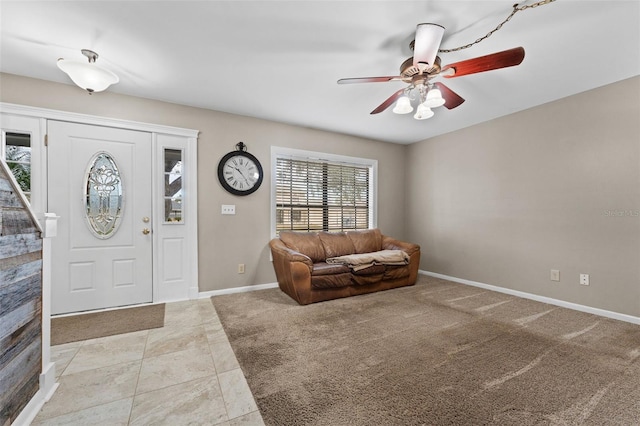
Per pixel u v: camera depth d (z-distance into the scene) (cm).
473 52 208
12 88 238
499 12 166
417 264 373
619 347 196
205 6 161
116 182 278
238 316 257
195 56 213
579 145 273
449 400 142
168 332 223
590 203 266
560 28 180
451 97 216
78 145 262
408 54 211
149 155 291
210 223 320
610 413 132
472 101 294
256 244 347
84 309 266
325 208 414
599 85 257
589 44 197
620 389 150
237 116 334
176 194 305
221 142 325
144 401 142
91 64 194
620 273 248
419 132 407
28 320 132
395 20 173
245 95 281
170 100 294
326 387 153
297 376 163
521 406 137
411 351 192
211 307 281
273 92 274
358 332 222
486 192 357
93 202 269
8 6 159
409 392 148
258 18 172
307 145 384
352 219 440
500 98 287
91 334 218
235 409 136
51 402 140
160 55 212
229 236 330
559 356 184
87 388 152
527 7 159
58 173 254
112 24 177
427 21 174
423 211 448
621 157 247
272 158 357
